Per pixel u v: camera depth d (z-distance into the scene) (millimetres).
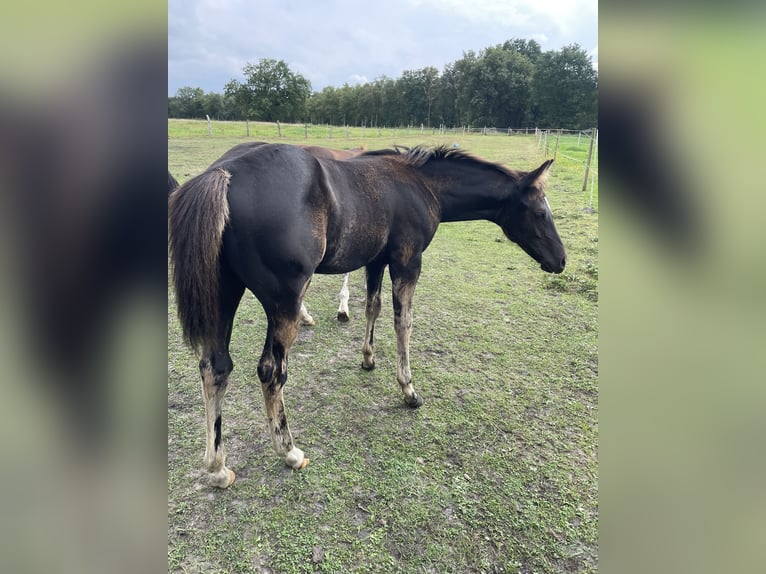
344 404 2977
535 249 3047
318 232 2168
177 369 3320
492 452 2572
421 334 4012
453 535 2031
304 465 2400
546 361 3605
